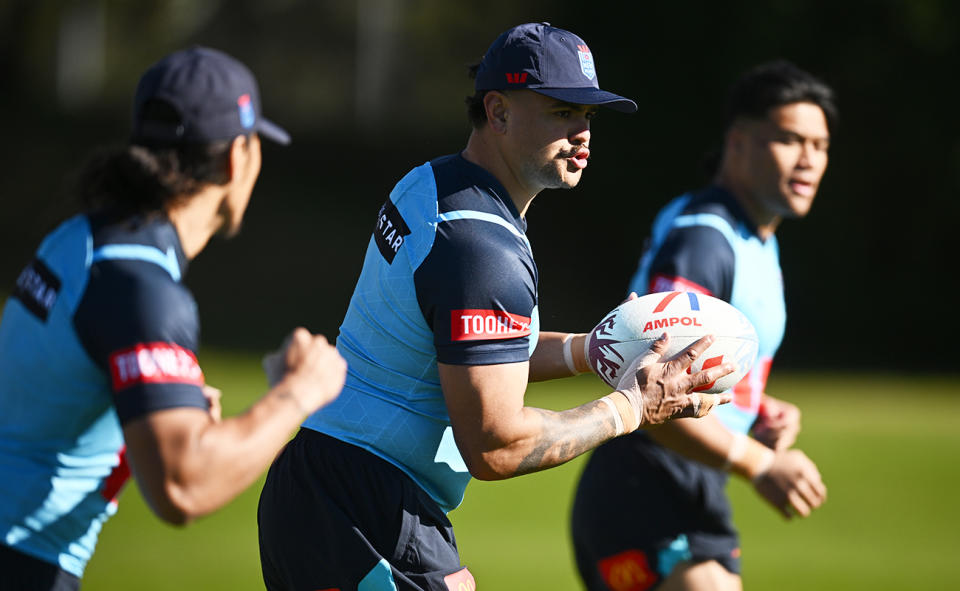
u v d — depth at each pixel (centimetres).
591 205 8288
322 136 11262
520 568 2420
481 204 1107
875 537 2805
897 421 4309
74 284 907
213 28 13875
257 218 8875
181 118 929
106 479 973
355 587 1115
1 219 8300
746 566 2498
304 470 1152
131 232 921
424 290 1089
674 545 1521
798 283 7156
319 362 945
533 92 1102
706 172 1706
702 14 7138
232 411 3722
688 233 1515
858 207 6962
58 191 970
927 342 6819
